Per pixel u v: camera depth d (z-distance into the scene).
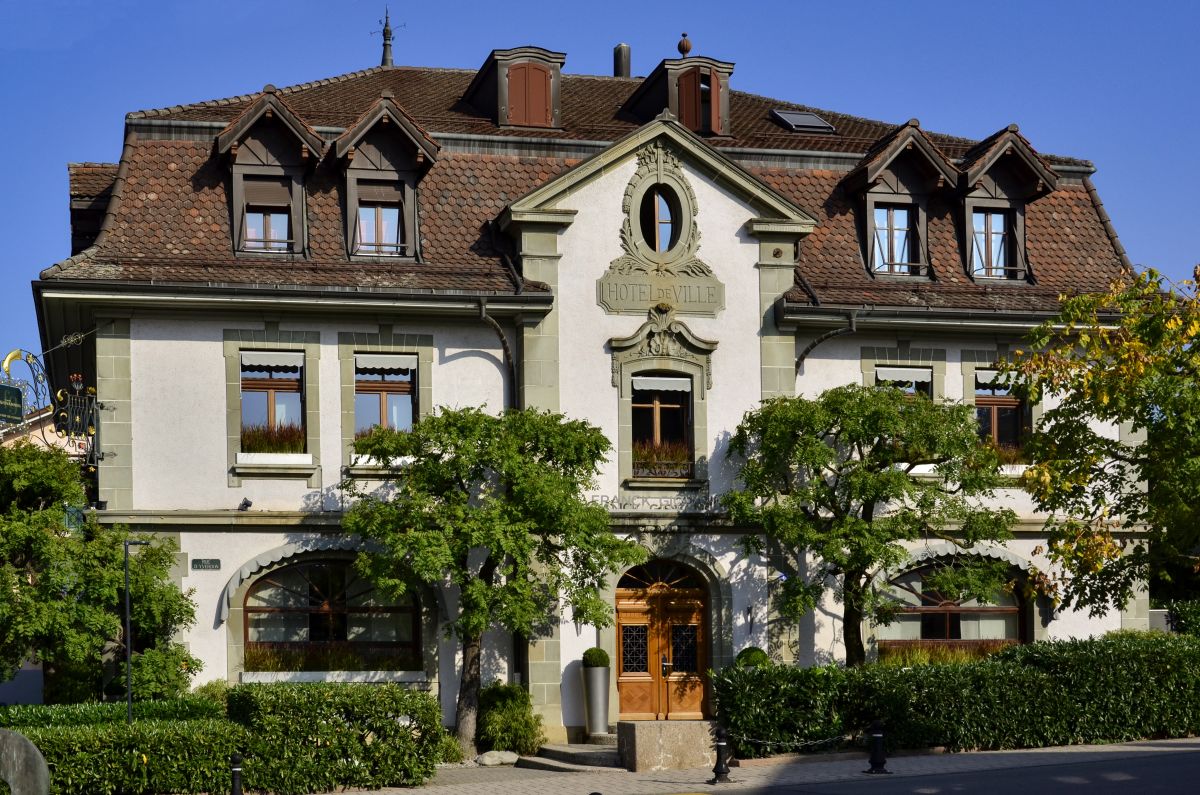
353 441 27.33
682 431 29.12
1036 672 24.75
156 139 28.30
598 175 28.91
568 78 36.06
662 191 29.38
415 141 28.47
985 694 24.33
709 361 29.06
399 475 27.48
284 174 28.14
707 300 29.20
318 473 27.41
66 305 26.75
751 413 28.81
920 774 21.56
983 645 30.17
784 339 29.44
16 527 23.55
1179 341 22.02
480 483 27.42
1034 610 30.36
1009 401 30.81
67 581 23.53
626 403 28.67
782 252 29.62
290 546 27.02
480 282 28.20
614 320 28.78
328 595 27.44
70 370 32.78
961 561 28.44
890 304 29.70
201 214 27.83
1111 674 25.11
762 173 31.19
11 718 22.88
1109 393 21.91
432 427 25.75
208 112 29.36
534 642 27.58
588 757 24.67
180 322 27.16
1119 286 22.81
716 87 32.38
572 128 31.73
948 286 30.62
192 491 26.89
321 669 27.08
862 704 24.16
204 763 21.06
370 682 27.12
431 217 28.91
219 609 26.70
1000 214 31.61
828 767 22.64
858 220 31.02
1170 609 32.81
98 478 26.72
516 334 28.58
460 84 34.47
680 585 28.97
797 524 27.25
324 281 27.50
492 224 29.14
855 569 27.45
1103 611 23.36
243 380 27.45
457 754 25.39
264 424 27.48
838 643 29.28
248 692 22.20
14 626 22.98
